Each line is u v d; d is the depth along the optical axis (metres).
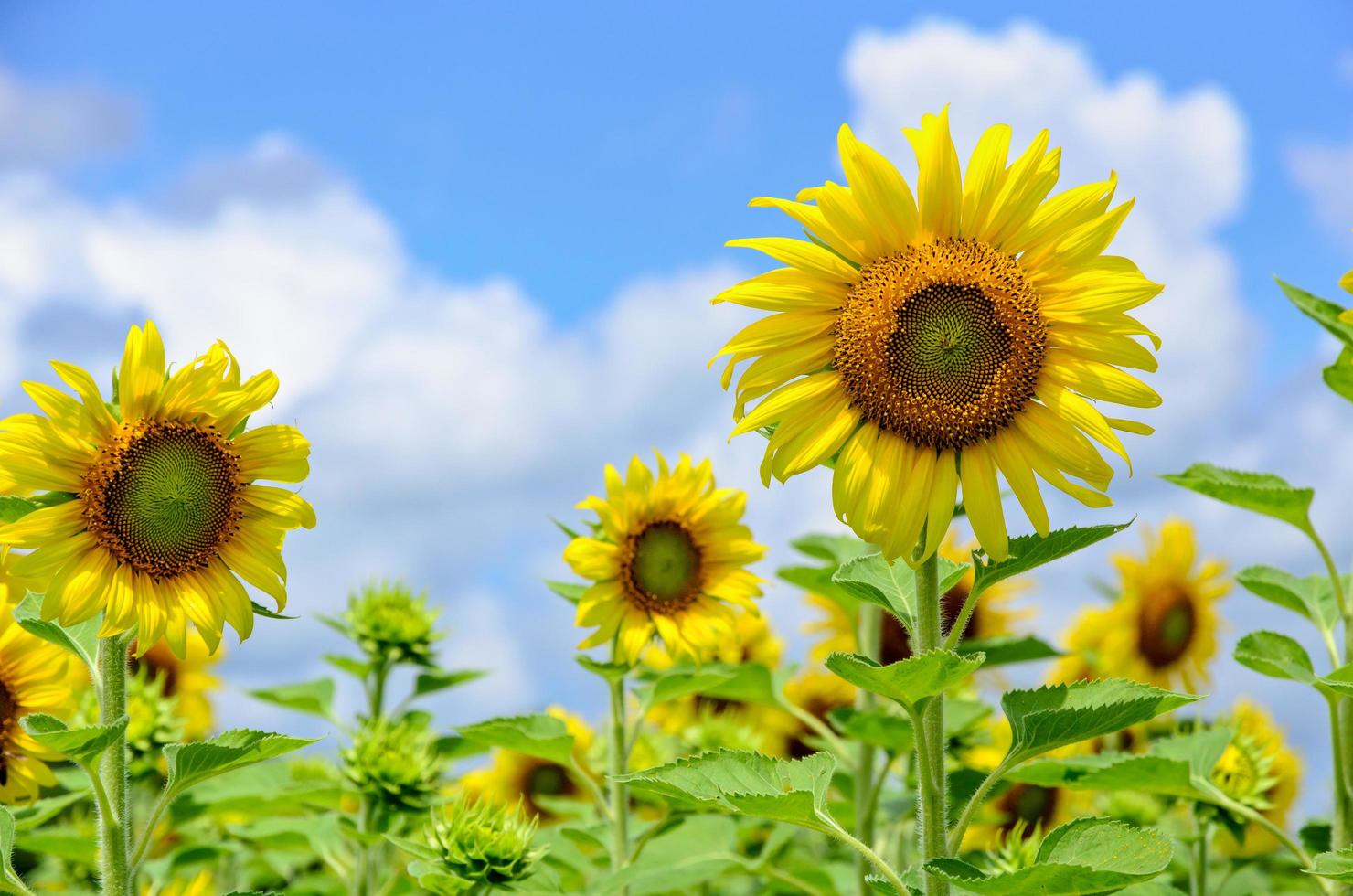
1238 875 2.04
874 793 1.95
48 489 1.48
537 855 1.67
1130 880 1.29
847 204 1.43
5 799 1.64
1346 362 1.62
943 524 1.41
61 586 1.48
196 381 1.51
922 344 1.43
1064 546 1.40
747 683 2.04
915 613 1.44
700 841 1.96
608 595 1.94
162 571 1.51
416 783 1.89
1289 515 1.68
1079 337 1.43
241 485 1.53
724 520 1.97
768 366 1.44
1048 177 1.43
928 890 1.37
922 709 1.37
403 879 1.97
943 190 1.44
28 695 1.65
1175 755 1.73
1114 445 1.42
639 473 1.97
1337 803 1.64
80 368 1.49
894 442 1.43
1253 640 1.67
